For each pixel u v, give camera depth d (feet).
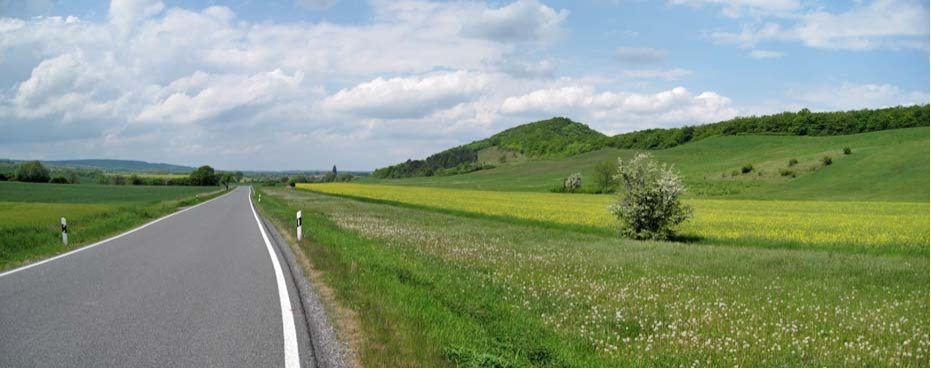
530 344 21.31
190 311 25.58
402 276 34.53
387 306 25.72
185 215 102.37
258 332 22.15
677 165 359.66
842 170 255.91
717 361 21.24
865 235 72.33
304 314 25.05
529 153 625.41
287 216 92.79
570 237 66.23
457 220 92.38
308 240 55.36
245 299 28.19
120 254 46.21
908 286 36.37
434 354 19.36
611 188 268.82
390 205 149.69
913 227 85.61
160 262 41.57
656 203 65.05
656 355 21.89
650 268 42.39
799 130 423.23
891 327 26.18
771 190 239.50
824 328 26.22
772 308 29.78
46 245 51.01
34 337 21.30
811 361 21.56
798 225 89.15
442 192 252.01
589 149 548.31
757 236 70.74
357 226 75.66
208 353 19.49
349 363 18.63
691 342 23.54
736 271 41.57
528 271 40.11
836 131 408.87
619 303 30.37
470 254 48.26
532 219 95.04
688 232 76.18
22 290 30.45
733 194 237.45
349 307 26.35
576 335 24.07
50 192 252.62
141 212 99.55
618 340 23.77
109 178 457.27
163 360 18.75
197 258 43.83
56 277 34.71
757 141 408.46
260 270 37.73
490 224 84.79
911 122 386.93
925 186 209.05
